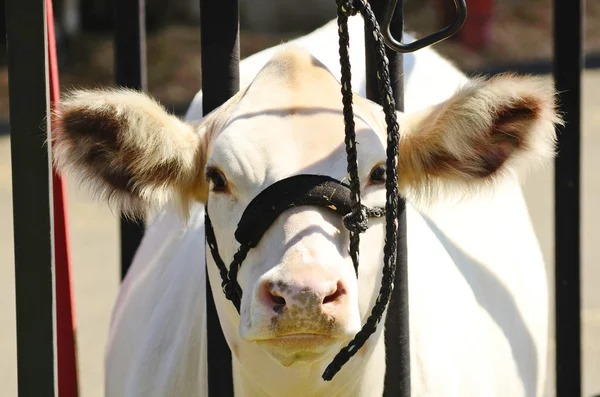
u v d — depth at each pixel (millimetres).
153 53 24406
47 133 3518
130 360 5129
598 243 12242
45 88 3504
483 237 5586
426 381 4422
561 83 5328
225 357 4176
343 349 3580
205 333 4414
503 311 5352
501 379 5062
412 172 4027
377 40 3447
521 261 5855
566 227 5406
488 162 4043
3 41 24625
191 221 5117
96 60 24000
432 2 27797
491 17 26562
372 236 3701
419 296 4590
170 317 4793
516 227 6047
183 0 26562
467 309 4918
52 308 3559
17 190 3531
